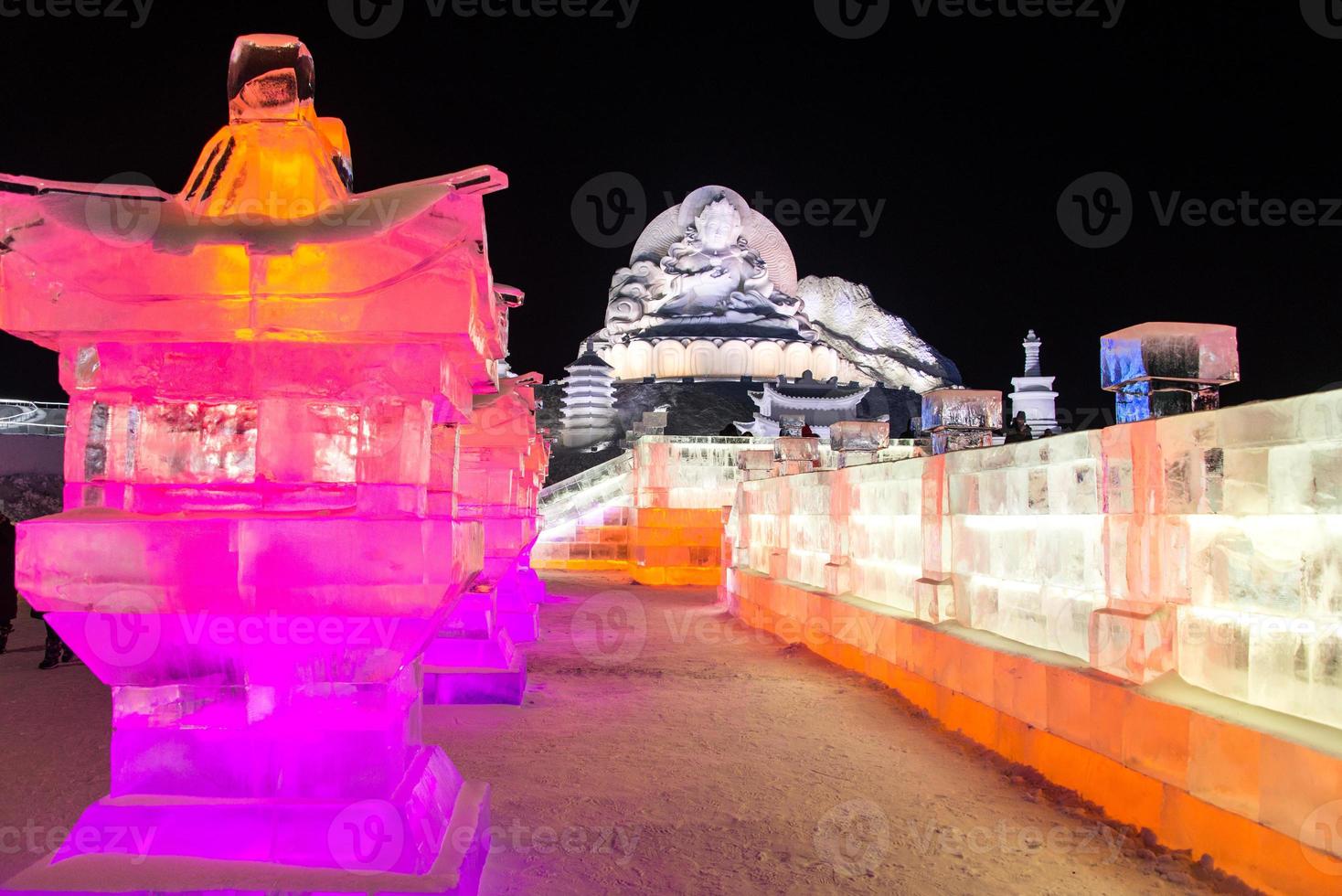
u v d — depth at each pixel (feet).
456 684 26.50
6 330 10.75
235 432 11.61
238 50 11.55
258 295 10.55
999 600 23.68
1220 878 13.74
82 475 11.44
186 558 10.75
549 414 152.97
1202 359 18.83
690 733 23.47
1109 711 16.98
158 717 11.11
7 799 17.83
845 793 18.54
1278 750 12.89
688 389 160.04
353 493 11.50
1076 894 13.67
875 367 189.67
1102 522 18.69
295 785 11.02
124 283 10.55
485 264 11.49
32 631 45.42
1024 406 98.94
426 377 11.11
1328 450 13.44
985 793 18.54
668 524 70.79
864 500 33.76
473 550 12.60
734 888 13.85
